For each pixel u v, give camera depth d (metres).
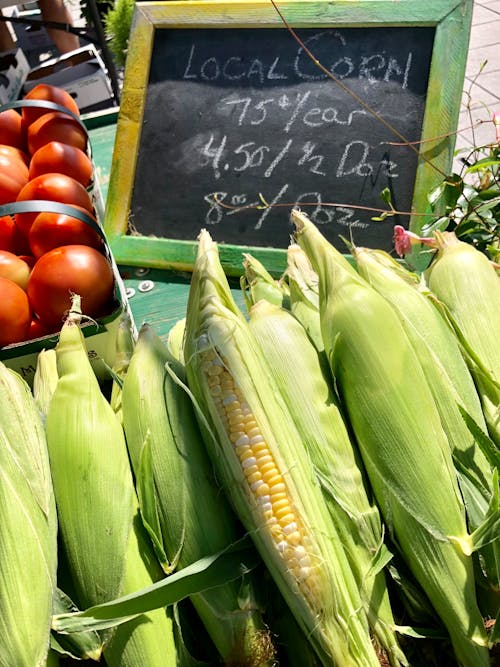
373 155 0.67
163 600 0.32
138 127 0.76
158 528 0.36
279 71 0.71
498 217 0.59
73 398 0.38
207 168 0.73
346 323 0.37
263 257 0.69
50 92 0.80
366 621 0.34
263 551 0.34
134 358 0.40
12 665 0.31
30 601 0.32
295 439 0.36
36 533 0.34
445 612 0.34
